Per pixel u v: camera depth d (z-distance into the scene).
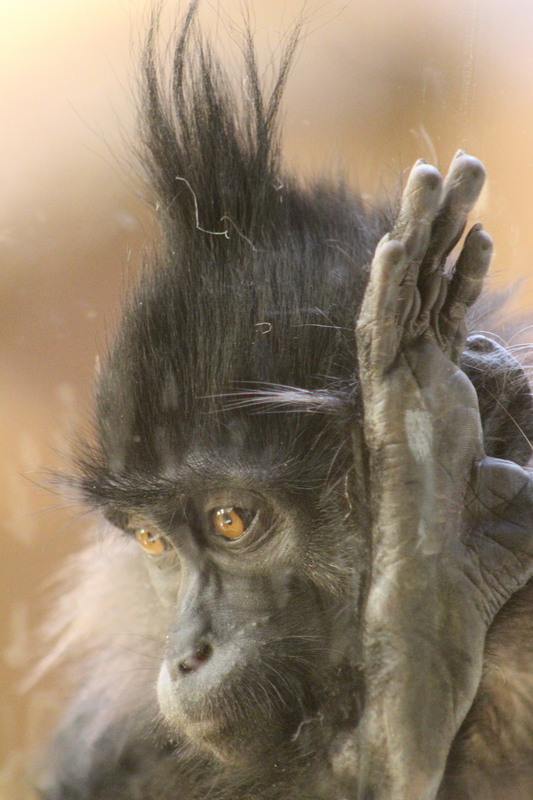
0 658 2.60
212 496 2.45
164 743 2.49
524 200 2.60
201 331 2.45
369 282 2.40
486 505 2.41
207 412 2.44
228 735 2.44
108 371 2.47
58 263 2.78
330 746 2.43
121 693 2.53
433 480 2.40
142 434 2.46
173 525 2.46
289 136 2.64
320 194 2.48
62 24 3.34
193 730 2.44
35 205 2.88
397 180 2.50
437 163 2.49
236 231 2.46
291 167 2.56
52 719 2.57
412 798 2.39
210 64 2.48
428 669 2.40
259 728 2.43
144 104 2.48
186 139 2.47
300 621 2.44
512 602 2.43
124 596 2.56
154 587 2.50
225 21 2.53
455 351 2.41
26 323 2.76
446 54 2.55
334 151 2.61
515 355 2.49
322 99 2.66
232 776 2.46
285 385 2.44
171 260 2.46
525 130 2.61
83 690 2.56
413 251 2.40
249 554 2.45
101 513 2.52
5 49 3.30
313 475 2.43
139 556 2.55
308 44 2.68
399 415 2.40
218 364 2.44
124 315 2.47
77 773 2.53
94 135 2.97
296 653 2.43
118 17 3.34
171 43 2.49
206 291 2.45
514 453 2.46
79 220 2.82
